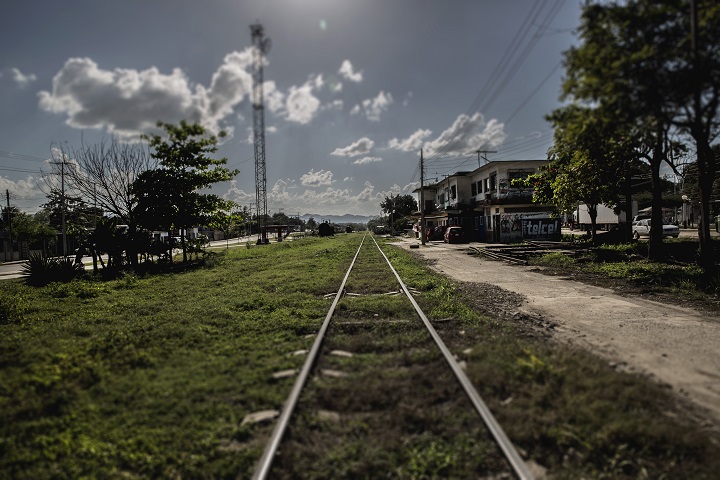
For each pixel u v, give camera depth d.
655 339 6.58
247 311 9.19
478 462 3.33
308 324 7.79
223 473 3.26
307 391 4.66
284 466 3.32
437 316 8.24
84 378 5.17
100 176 20.84
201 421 4.11
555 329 7.37
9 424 4.14
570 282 12.89
